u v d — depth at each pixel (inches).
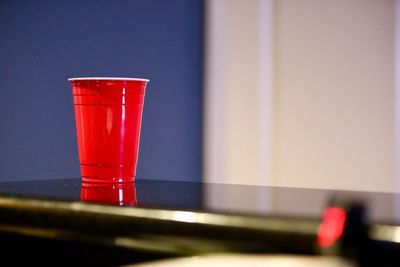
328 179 121.6
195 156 122.2
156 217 27.0
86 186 40.4
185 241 25.9
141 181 46.8
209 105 121.3
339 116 120.3
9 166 125.1
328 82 120.0
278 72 124.0
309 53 121.5
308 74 121.6
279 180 124.4
